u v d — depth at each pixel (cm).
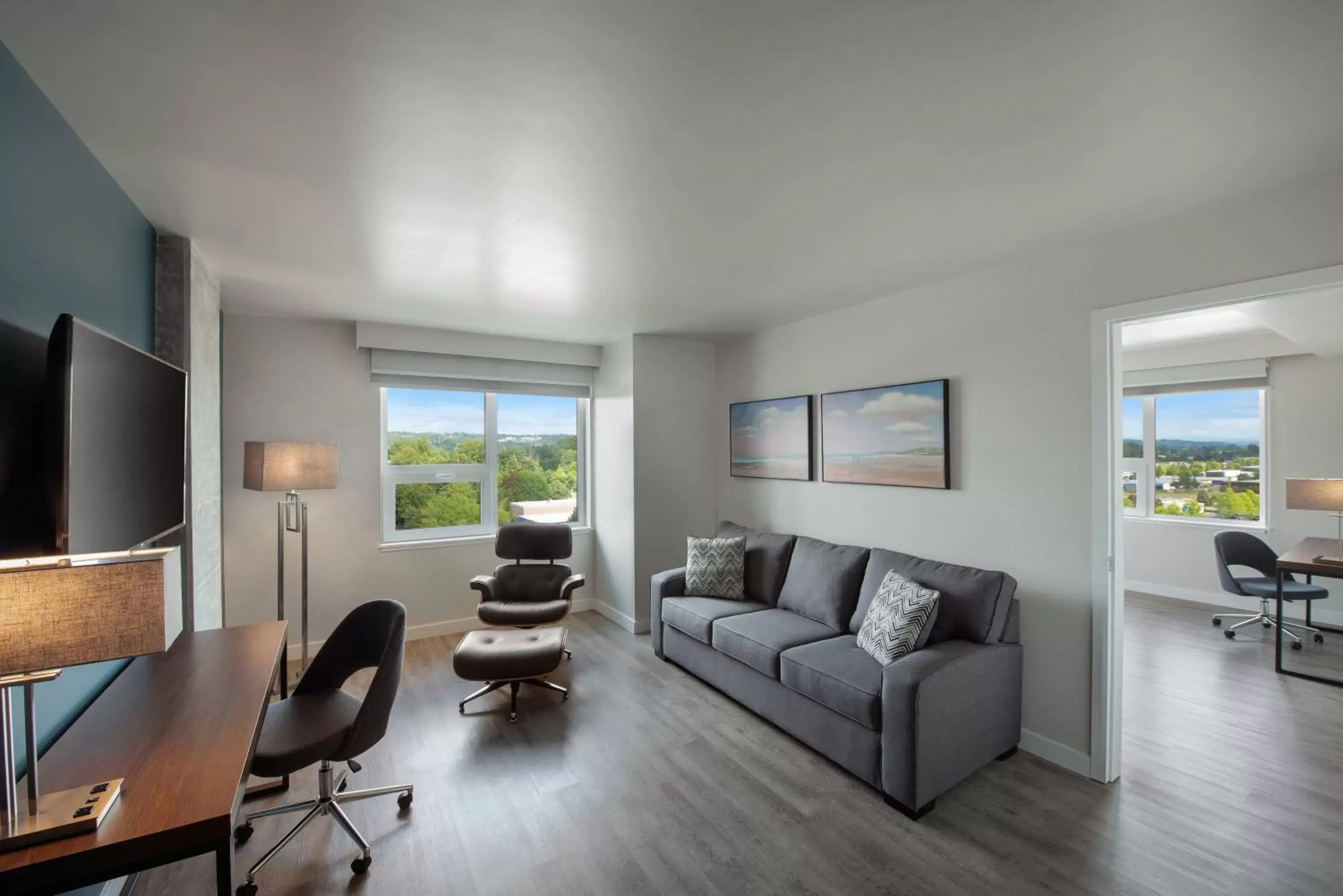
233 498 380
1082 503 254
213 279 295
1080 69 134
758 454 452
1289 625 459
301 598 400
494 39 121
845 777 251
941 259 277
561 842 209
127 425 158
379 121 154
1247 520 515
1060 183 196
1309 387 479
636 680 361
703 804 232
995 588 265
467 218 221
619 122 156
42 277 143
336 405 412
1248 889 183
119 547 152
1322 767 256
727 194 203
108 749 134
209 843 108
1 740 101
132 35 119
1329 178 190
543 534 440
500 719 307
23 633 96
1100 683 247
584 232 239
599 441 514
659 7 112
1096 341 250
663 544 474
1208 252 217
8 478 128
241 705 158
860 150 173
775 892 184
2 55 122
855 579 330
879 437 348
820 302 360
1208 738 283
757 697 303
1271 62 132
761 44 124
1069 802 231
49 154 145
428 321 409
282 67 131
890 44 125
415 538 450
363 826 218
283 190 197
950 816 223
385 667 204
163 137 162
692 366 491
